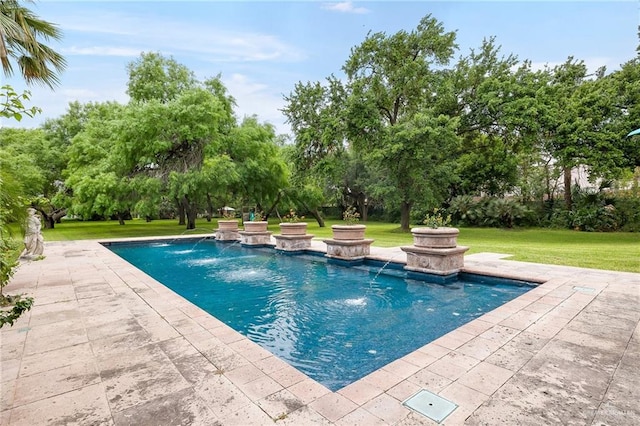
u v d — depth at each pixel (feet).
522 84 48.57
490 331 10.36
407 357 8.63
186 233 59.21
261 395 6.88
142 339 10.03
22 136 69.72
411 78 51.06
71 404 6.63
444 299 16.74
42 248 28.84
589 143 43.93
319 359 10.38
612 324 10.84
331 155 56.59
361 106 48.91
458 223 68.74
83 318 12.09
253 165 59.26
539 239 43.52
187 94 54.60
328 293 18.49
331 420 5.98
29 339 10.11
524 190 66.33
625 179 59.31
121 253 36.01
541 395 6.75
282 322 13.88
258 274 24.07
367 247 27.50
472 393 6.85
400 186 53.62
